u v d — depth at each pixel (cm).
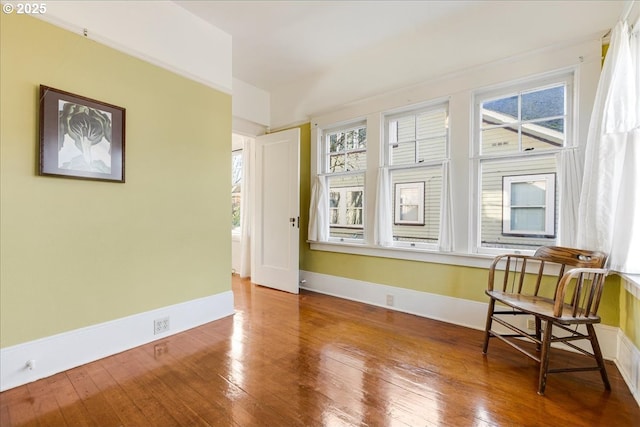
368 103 321
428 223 286
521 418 141
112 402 152
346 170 351
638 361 158
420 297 284
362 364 192
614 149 176
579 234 193
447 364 192
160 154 234
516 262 231
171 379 174
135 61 219
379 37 294
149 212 227
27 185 169
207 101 270
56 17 181
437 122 282
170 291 240
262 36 292
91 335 194
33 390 161
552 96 225
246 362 194
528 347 217
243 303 324
